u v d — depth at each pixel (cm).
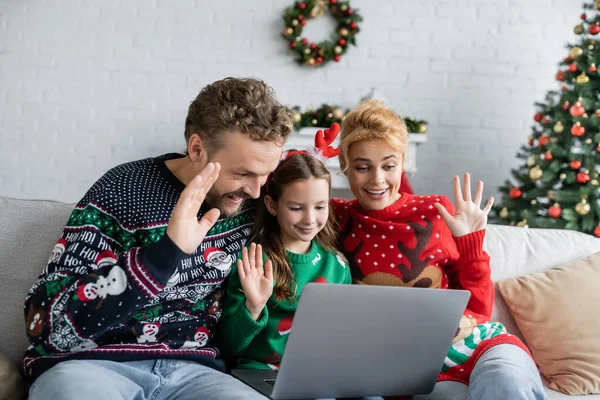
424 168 464
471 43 459
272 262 162
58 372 125
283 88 458
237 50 454
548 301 183
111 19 445
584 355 175
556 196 353
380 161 174
